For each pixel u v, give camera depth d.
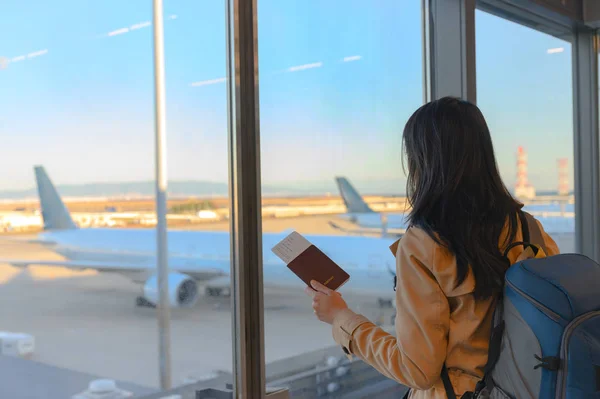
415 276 1.05
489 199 1.06
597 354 0.89
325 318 1.24
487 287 1.01
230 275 1.74
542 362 0.93
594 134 3.48
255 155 1.75
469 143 1.07
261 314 1.76
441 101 1.12
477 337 1.04
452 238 1.03
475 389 1.03
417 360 1.02
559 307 0.92
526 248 1.08
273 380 1.84
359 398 2.13
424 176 1.09
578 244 3.53
